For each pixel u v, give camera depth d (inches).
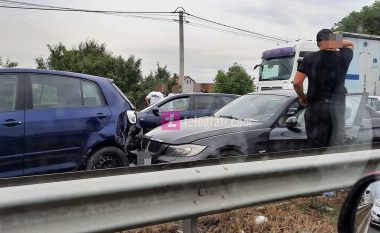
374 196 86.0
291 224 161.6
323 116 212.7
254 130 224.4
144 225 120.5
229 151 215.6
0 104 201.0
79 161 219.3
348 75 748.0
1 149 195.8
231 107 268.8
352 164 171.8
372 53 775.7
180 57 1146.7
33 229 103.6
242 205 140.6
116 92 244.1
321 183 163.0
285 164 150.8
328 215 175.6
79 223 110.0
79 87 228.2
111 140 232.1
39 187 104.7
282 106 240.7
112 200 114.9
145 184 118.6
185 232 134.7
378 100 603.5
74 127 217.5
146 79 1915.6
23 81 209.8
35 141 204.7
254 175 142.0
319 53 211.9
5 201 98.7
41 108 211.2
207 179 130.8
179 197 127.3
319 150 175.0
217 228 154.6
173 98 410.0
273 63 729.6
